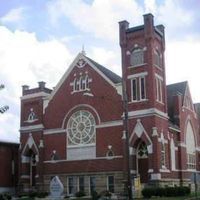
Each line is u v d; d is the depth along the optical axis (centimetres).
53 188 2917
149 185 4978
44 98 6128
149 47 5316
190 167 6241
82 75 5812
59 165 5809
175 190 4697
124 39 5509
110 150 5381
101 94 5588
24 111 6284
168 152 5416
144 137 5128
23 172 6081
